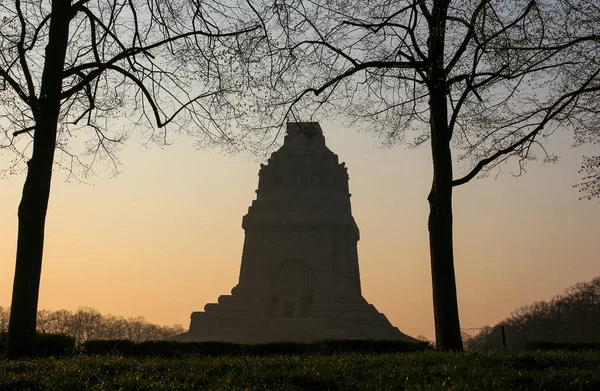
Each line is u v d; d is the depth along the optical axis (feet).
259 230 627.05
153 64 98.78
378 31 97.55
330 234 621.72
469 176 95.81
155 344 101.45
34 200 81.20
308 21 95.66
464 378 53.36
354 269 643.04
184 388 49.08
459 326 89.15
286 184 652.89
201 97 98.78
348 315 583.58
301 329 567.59
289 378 52.85
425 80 96.32
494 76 95.04
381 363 62.03
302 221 622.13
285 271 620.08
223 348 101.55
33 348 78.18
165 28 97.96
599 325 488.85
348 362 61.00
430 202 94.63
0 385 48.85
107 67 91.09
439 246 91.61
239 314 589.73
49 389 47.62
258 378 53.01
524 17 94.22
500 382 50.52
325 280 603.67
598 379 51.93
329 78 99.76
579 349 93.66
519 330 575.79
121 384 49.47
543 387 51.26
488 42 93.61
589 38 96.17
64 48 87.20
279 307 599.98
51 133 84.07
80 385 49.88
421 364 60.39
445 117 95.30
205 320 589.32
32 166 82.43
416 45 95.96
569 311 536.83
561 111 103.91
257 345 102.83
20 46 87.20
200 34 95.55
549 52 97.60
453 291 90.12
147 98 97.60
